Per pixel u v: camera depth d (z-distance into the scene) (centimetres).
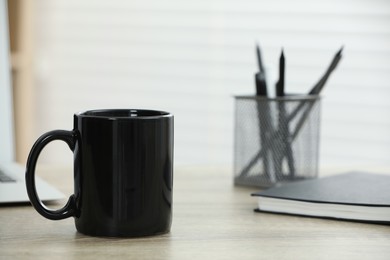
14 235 97
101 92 250
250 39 234
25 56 241
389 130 221
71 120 254
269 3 230
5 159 157
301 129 125
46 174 131
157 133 96
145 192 96
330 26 224
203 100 241
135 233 97
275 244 96
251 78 236
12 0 239
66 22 251
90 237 97
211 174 135
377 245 96
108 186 96
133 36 245
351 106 224
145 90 246
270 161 124
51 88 254
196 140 242
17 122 242
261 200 109
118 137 95
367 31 221
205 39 238
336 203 105
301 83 229
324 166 145
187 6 239
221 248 94
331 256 92
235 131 127
